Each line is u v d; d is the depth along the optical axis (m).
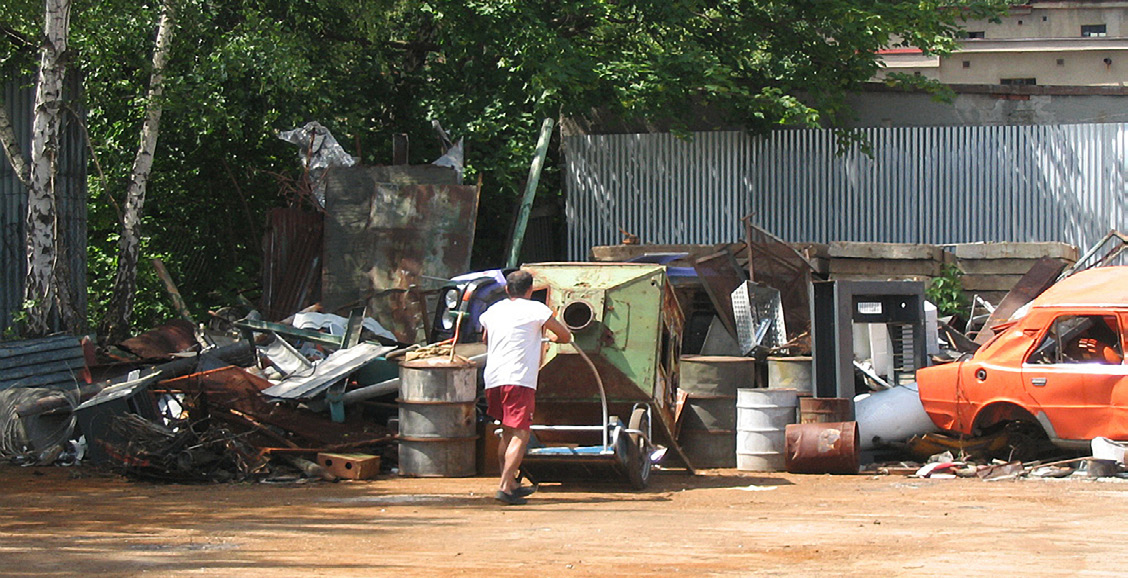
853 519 8.80
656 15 20.02
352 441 12.11
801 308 16.25
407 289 16.44
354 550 7.23
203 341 15.67
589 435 10.88
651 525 8.41
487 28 19.47
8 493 10.47
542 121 20.97
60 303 15.94
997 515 9.04
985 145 20.02
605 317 10.76
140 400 12.27
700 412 12.53
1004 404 12.04
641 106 19.53
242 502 9.84
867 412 12.97
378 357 13.07
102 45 16.67
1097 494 10.37
